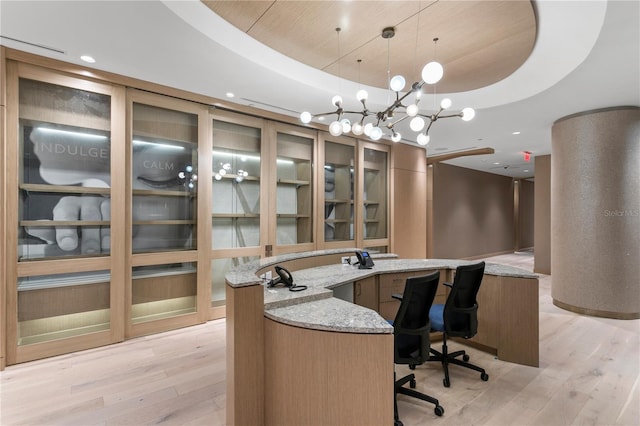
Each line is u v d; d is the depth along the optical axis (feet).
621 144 14.29
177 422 7.15
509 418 7.32
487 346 10.70
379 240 19.74
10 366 9.63
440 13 9.10
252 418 6.45
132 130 11.92
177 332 12.51
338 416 5.76
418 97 9.19
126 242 11.74
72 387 8.55
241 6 8.87
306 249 16.66
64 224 10.71
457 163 28.86
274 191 15.56
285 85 12.30
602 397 8.20
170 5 7.85
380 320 6.04
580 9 8.17
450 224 29.55
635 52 9.54
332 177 17.98
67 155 10.78
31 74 9.97
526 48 11.10
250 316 6.42
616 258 14.44
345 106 14.49
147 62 10.49
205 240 13.53
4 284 9.53
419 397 7.63
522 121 16.35
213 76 11.51
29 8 7.72
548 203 24.29
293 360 6.12
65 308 10.68
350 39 10.55
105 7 7.72
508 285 10.21
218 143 14.15
